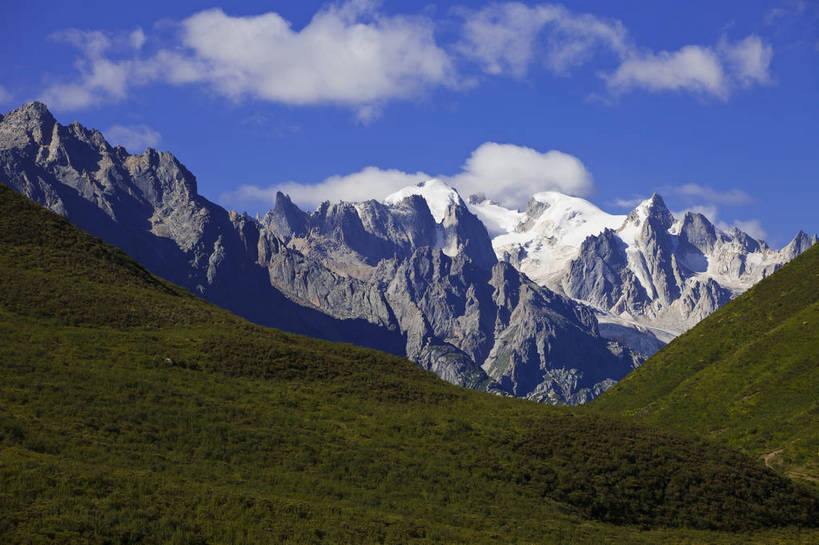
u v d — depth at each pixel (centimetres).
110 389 8244
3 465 5797
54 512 5194
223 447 7506
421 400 10394
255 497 6259
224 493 6188
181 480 6356
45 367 8406
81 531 5047
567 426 9712
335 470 7612
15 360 8394
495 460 8544
